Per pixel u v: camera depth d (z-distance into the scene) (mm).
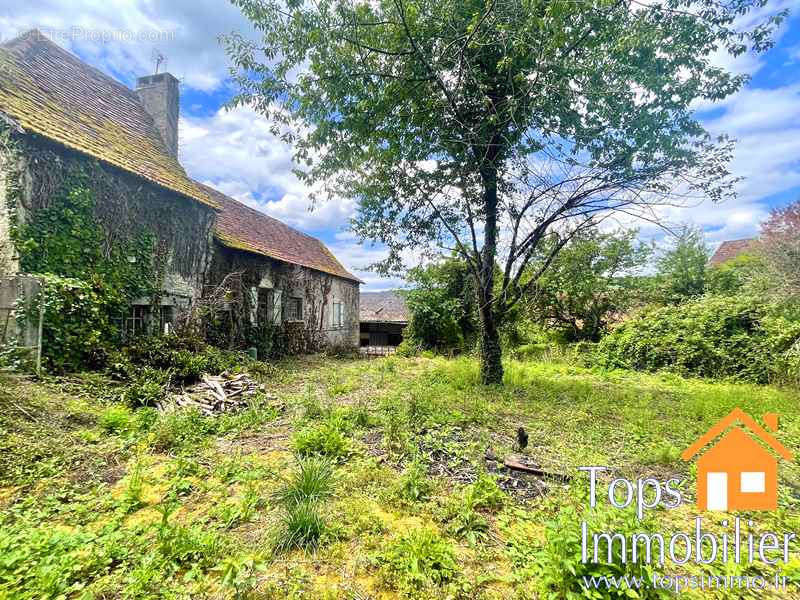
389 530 2598
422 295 17219
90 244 6516
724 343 9414
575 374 10391
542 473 3559
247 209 15258
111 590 1965
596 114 5754
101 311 6598
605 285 14922
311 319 15297
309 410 5402
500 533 2582
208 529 2537
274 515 2719
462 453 4016
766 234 12000
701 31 4918
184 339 7695
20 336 5277
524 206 6742
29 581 1971
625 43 4629
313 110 6242
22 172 5598
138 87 10656
